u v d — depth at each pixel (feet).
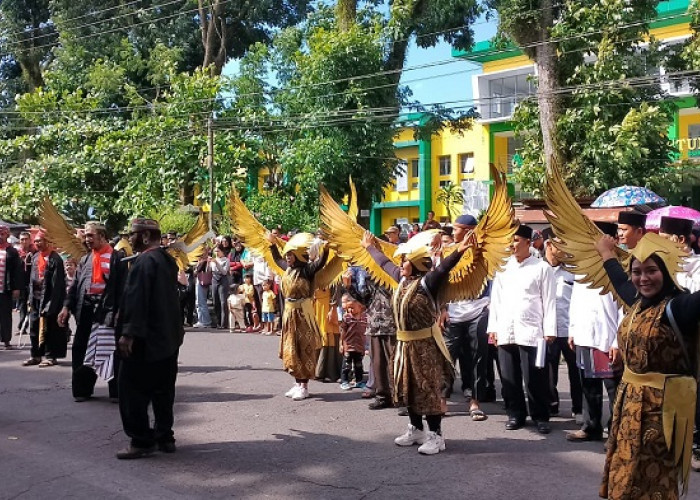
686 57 55.57
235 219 31.19
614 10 53.72
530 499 17.39
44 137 79.51
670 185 57.21
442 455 21.11
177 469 19.74
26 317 47.78
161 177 72.33
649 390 13.02
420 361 21.01
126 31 94.32
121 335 20.33
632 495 12.88
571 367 25.18
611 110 54.95
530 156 58.70
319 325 32.68
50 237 31.09
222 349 42.88
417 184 112.37
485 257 20.10
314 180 65.51
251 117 72.64
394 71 64.03
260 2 87.15
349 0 71.56
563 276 25.59
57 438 22.97
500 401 29.22
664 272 13.05
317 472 19.47
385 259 22.56
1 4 105.50
